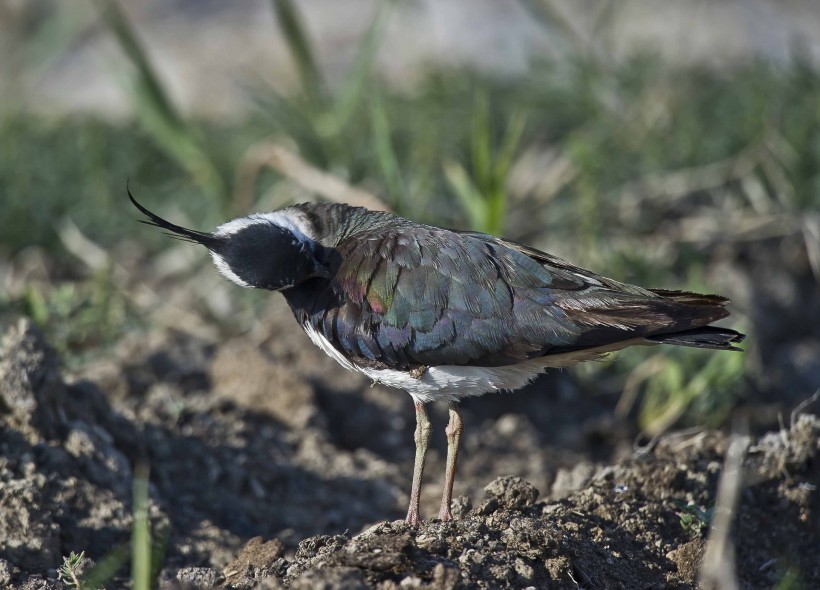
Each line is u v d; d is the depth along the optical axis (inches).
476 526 343.0
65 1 999.6
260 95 759.7
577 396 576.4
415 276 362.6
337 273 374.6
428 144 662.5
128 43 637.9
